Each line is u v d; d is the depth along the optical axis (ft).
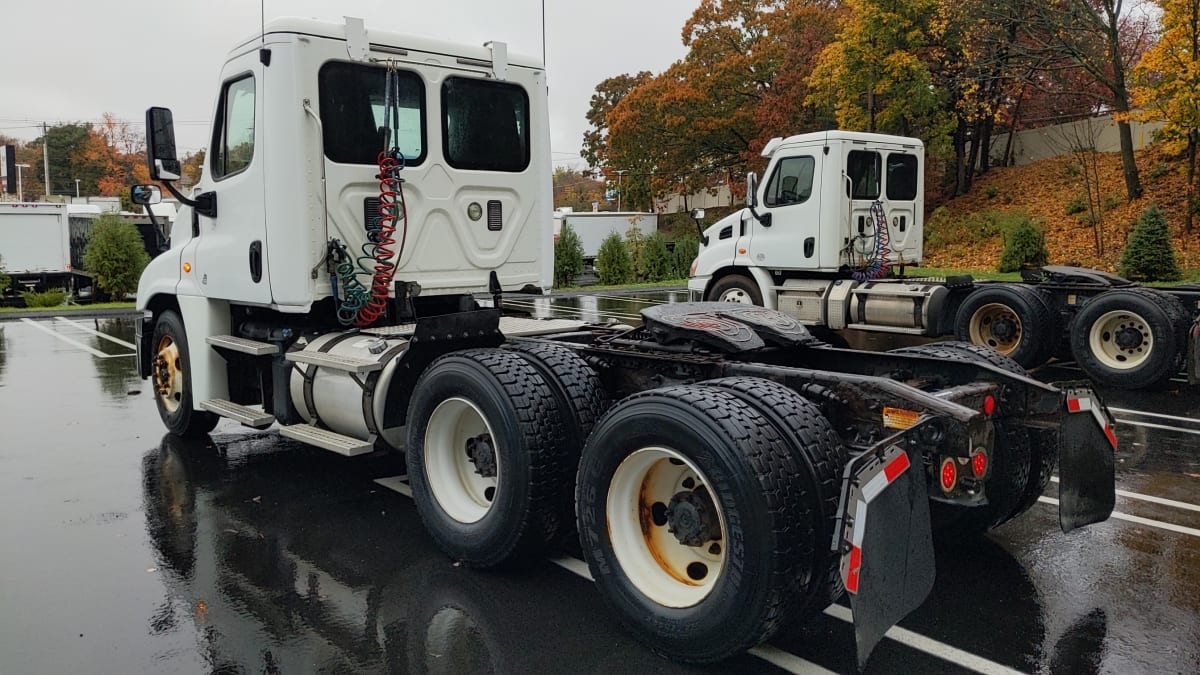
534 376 13.74
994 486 14.02
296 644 11.84
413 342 15.74
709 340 14.37
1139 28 81.66
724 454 10.28
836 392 12.23
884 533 9.93
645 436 11.25
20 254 83.61
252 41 18.21
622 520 11.91
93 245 76.74
